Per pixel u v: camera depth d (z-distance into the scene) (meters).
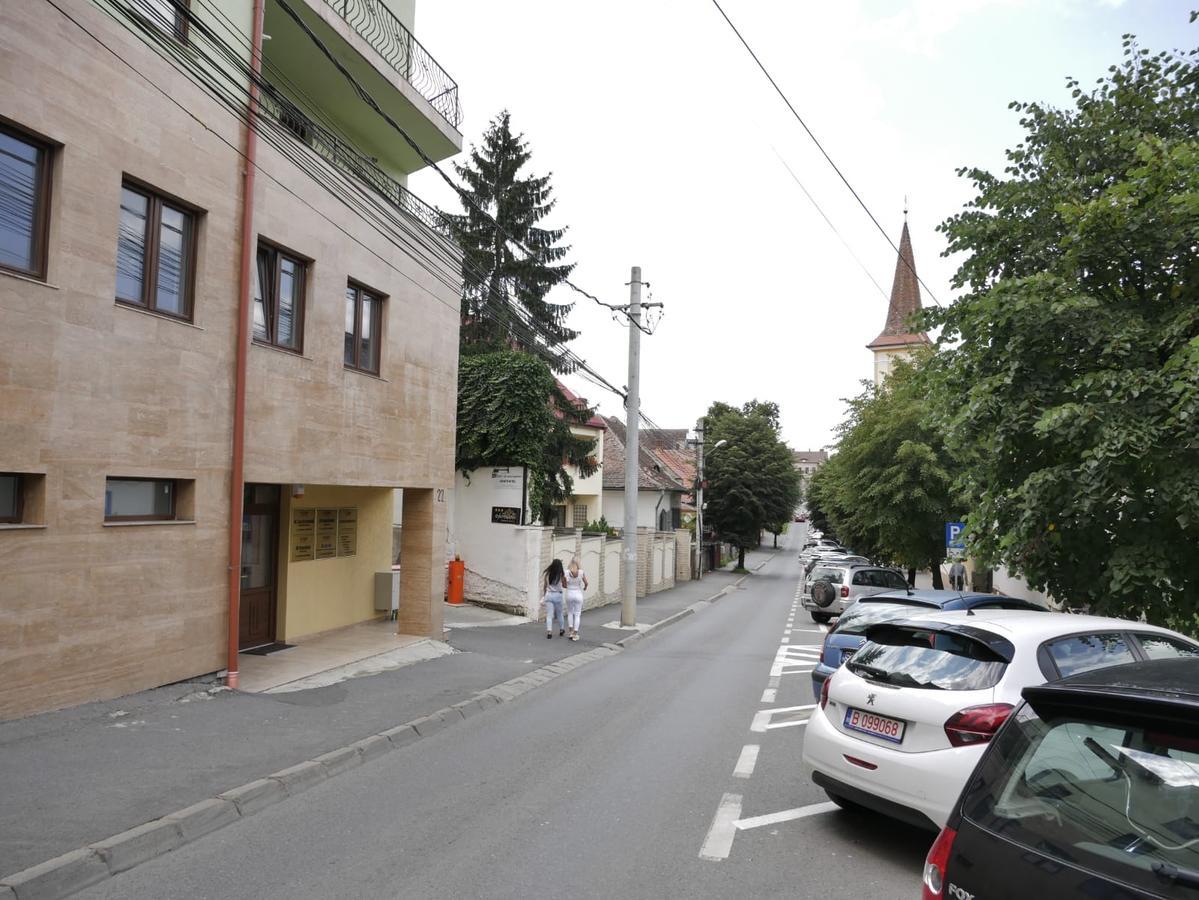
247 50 10.12
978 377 9.71
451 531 21.09
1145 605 8.83
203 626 9.20
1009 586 25.61
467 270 20.61
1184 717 2.62
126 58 8.13
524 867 5.09
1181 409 7.39
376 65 13.92
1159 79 9.91
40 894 4.50
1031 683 5.12
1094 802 2.69
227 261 9.52
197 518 9.08
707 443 54.53
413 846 5.43
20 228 7.23
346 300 12.21
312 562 14.07
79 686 7.70
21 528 7.12
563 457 27.20
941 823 4.92
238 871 4.99
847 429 30.67
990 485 9.70
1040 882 2.59
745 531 53.84
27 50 7.11
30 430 7.19
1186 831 2.48
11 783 5.98
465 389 20.94
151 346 8.46
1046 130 10.34
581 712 10.16
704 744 8.47
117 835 5.17
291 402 10.81
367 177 12.70
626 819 6.03
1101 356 8.39
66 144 7.48
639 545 31.61
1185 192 7.96
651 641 18.67
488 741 8.53
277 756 7.18
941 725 5.05
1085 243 8.82
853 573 22.75
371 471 12.63
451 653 13.73
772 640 19.17
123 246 8.28
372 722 8.70
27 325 7.15
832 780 5.65
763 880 4.93
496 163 27.97
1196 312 8.02
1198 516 7.61
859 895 4.73
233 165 9.62
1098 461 7.74
